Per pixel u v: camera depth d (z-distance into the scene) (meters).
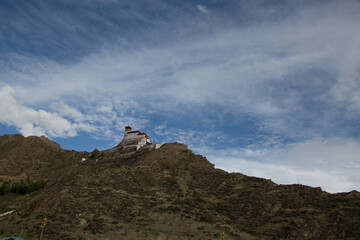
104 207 50.72
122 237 40.25
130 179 66.19
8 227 42.12
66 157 109.56
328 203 54.44
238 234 45.06
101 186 59.66
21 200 59.84
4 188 66.88
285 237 43.97
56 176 85.25
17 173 91.94
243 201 58.38
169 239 41.22
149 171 72.50
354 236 42.34
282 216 51.69
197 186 68.00
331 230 45.06
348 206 51.97
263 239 43.66
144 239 40.25
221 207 56.75
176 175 73.38
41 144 115.94
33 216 46.47
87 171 83.69
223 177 72.69
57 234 39.66
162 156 82.38
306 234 44.22
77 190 56.16
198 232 45.06
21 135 123.25
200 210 55.22
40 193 61.31
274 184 66.31
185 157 85.00
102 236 40.03
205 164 82.25
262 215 52.59
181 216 51.94
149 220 48.56
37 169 97.12
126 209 51.38
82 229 42.53
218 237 43.31
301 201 56.31
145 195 59.75
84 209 48.88
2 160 98.06
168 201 58.59
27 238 37.84
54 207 49.22
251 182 68.62
